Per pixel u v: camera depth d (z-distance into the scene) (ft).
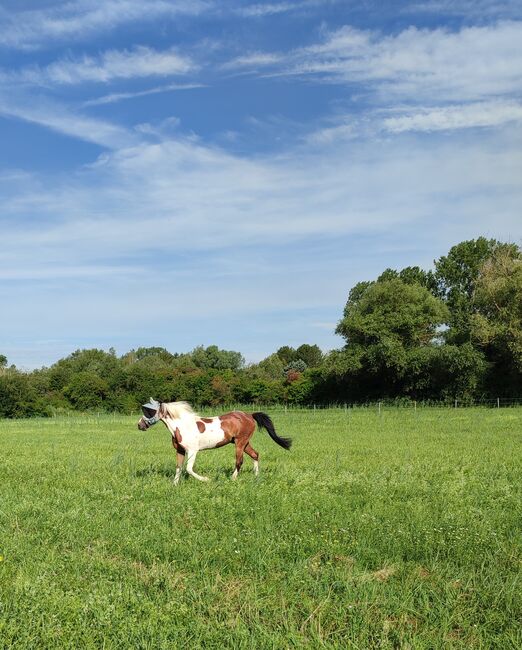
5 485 44.65
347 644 18.62
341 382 225.97
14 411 214.48
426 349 205.36
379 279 278.67
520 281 186.50
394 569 24.57
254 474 48.44
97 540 29.07
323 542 27.40
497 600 21.01
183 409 46.65
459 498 37.27
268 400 238.68
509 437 83.82
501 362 198.49
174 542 27.73
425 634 19.11
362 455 62.28
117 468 53.78
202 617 20.43
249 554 26.12
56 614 19.84
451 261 258.98
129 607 20.76
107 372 287.07
